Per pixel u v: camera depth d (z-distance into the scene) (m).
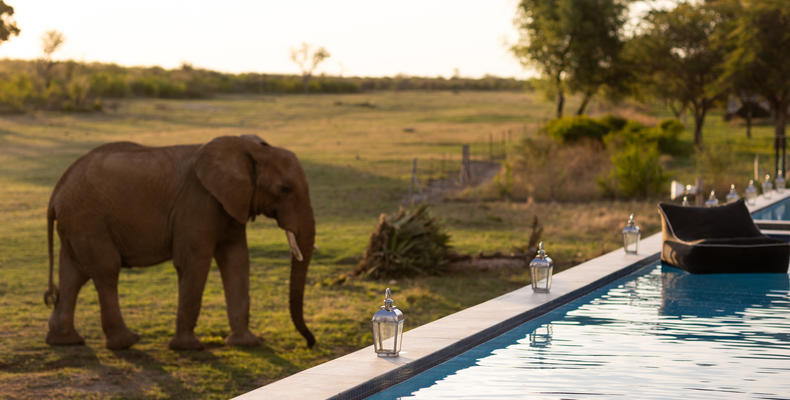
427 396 6.17
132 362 8.92
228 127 63.22
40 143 50.09
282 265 16.39
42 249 18.30
